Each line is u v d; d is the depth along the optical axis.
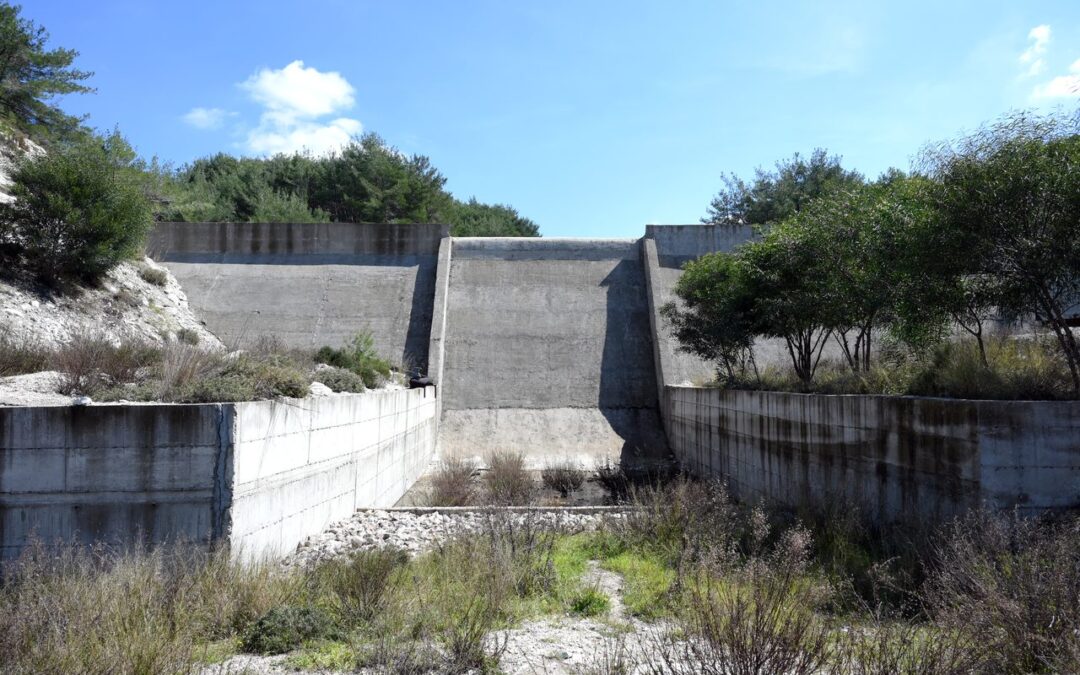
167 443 7.28
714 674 4.16
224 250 26.70
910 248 8.80
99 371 9.46
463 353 22.58
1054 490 7.07
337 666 5.12
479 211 56.66
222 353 10.76
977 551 5.90
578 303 24.77
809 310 12.62
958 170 8.12
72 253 15.16
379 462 13.21
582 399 21.20
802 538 7.06
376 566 6.93
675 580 6.66
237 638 5.70
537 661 5.19
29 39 23.38
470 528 10.00
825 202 12.42
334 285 25.33
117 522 7.18
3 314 12.76
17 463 7.13
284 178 44.94
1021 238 7.68
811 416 10.61
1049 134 7.91
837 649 4.56
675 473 17.11
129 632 5.09
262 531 8.02
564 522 10.59
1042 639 4.30
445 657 5.19
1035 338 9.87
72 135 23.97
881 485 8.89
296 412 9.09
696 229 27.30
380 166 43.56
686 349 17.12
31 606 5.35
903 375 10.06
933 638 4.52
